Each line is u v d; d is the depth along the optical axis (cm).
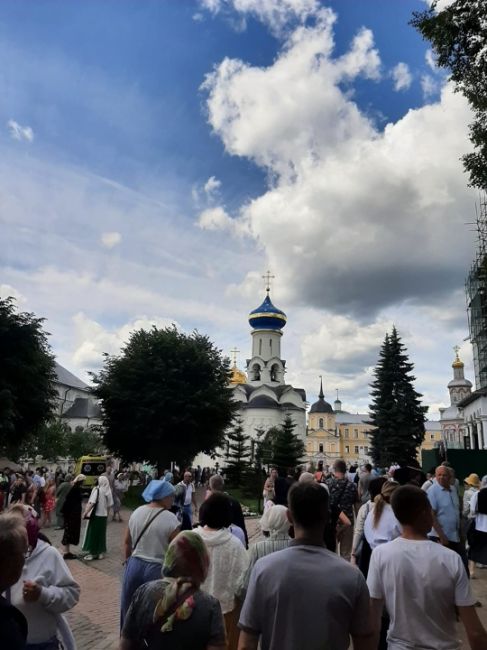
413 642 345
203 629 300
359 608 304
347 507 879
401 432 4981
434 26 1309
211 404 3409
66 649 412
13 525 305
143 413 3272
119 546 1516
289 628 294
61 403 8050
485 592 968
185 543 324
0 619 279
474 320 4731
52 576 401
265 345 8494
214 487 768
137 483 4338
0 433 2959
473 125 1447
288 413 7806
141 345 3528
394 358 5256
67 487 1725
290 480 1189
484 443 4684
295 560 312
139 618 309
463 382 8738
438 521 741
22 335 3203
